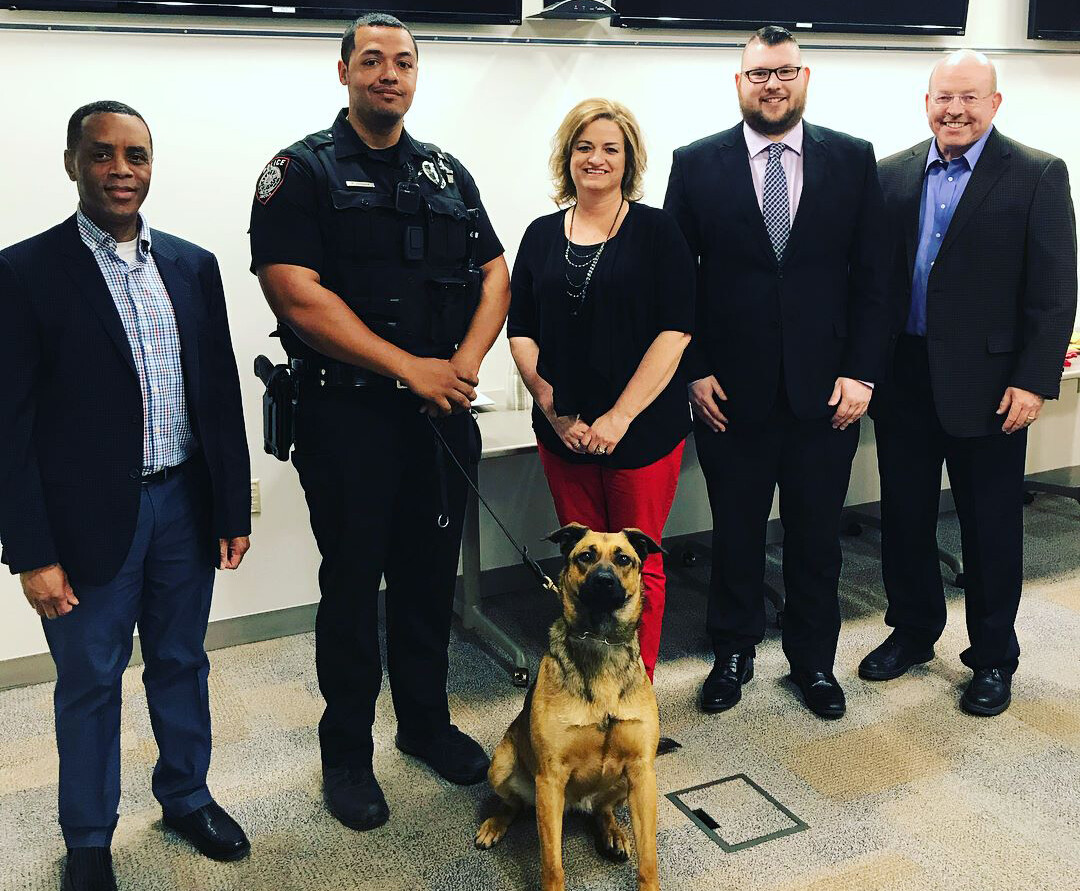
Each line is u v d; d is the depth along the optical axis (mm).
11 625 2830
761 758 2430
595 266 2293
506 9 3045
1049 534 4000
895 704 2686
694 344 2621
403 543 2277
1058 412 4484
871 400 2789
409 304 2074
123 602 1877
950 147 2555
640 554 2064
